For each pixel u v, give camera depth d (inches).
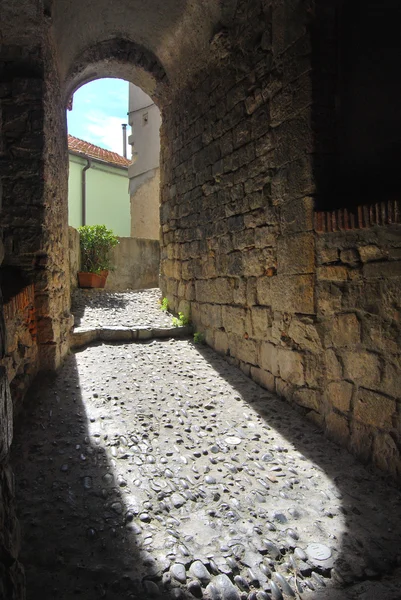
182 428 117.6
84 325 199.5
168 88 216.7
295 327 125.0
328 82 115.5
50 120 149.7
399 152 99.2
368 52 106.8
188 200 201.6
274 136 131.6
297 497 89.0
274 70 130.4
